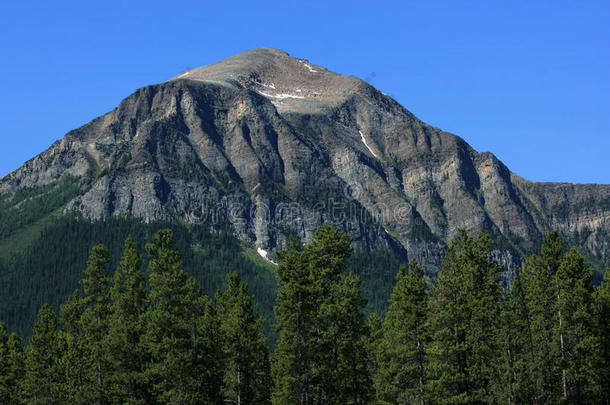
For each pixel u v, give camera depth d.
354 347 83.94
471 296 84.06
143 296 85.75
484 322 83.81
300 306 80.44
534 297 89.12
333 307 82.25
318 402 83.00
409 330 84.81
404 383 86.25
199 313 82.62
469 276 86.12
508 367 79.50
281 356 83.06
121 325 82.25
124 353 81.62
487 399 80.75
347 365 84.06
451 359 84.25
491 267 88.44
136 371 80.94
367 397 87.19
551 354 85.75
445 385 83.25
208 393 82.94
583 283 88.25
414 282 89.62
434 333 84.00
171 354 78.81
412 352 83.69
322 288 82.00
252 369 89.12
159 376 80.62
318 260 83.81
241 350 88.12
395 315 88.44
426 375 83.69
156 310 80.69
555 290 89.00
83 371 89.50
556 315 87.88
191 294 81.62
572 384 87.25
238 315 88.81
